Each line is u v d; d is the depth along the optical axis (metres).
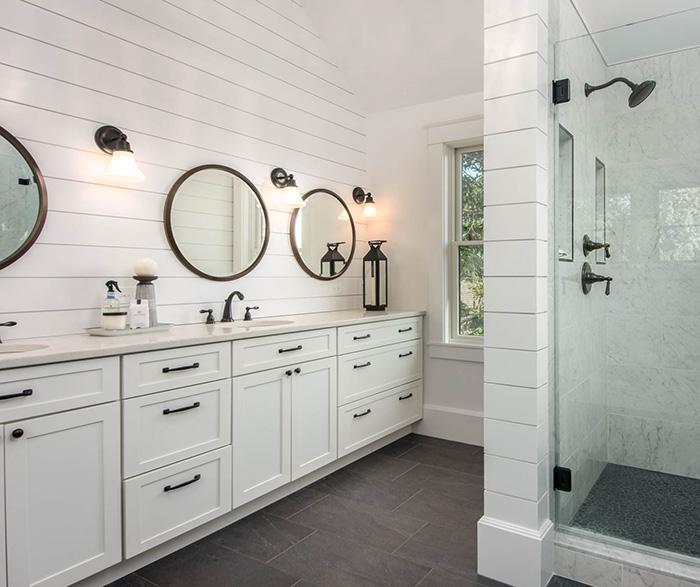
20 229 1.95
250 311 2.93
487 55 1.86
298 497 2.53
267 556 1.97
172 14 2.51
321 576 1.84
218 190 2.74
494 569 1.82
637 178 2.34
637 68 2.29
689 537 1.83
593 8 2.60
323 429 2.68
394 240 3.79
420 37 3.26
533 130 1.77
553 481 1.92
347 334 2.87
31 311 1.99
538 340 1.78
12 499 1.47
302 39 3.31
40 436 1.53
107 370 1.70
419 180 3.66
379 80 3.63
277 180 3.09
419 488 2.65
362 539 2.11
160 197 2.46
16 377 1.47
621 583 1.73
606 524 1.94
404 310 3.72
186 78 2.59
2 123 1.91
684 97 2.21
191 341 1.96
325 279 3.47
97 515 1.68
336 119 3.61
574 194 2.11
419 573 1.86
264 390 2.32
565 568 1.83
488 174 1.86
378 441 3.30
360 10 3.22
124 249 2.31
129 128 2.33
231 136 2.83
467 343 3.52
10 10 1.94
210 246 2.69
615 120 2.37
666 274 2.30
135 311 2.15
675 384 2.29
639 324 2.34
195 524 2.00
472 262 3.57
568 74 2.01
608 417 2.42
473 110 3.45
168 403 1.90
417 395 3.57
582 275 2.21
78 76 2.14
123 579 1.81
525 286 1.79
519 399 1.80
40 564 1.53
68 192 2.11
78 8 2.14
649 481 2.27
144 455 1.82
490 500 1.86
